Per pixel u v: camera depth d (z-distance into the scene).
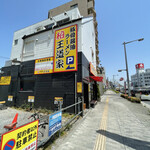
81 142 2.96
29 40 9.56
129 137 3.27
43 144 2.66
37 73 8.15
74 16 10.10
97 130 3.80
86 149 2.63
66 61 6.97
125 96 15.28
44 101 7.30
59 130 3.24
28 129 2.01
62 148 2.65
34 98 7.75
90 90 9.38
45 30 8.63
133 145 2.82
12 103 8.81
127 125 4.32
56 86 7.08
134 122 4.69
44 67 7.91
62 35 7.52
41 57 8.34
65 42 7.29
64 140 3.06
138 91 19.17
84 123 4.57
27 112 6.80
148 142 2.98
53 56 7.71
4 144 1.46
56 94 6.96
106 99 14.70
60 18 10.99
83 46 7.23
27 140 1.96
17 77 9.27
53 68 7.39
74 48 6.84
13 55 13.32
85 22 8.34
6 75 10.18
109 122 4.70
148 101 14.50
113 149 2.63
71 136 3.33
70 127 4.05
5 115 6.07
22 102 8.30
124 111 6.90
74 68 6.59
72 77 6.65
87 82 7.95
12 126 2.46
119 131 3.72
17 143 1.71
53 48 7.91
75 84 6.41
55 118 2.95
